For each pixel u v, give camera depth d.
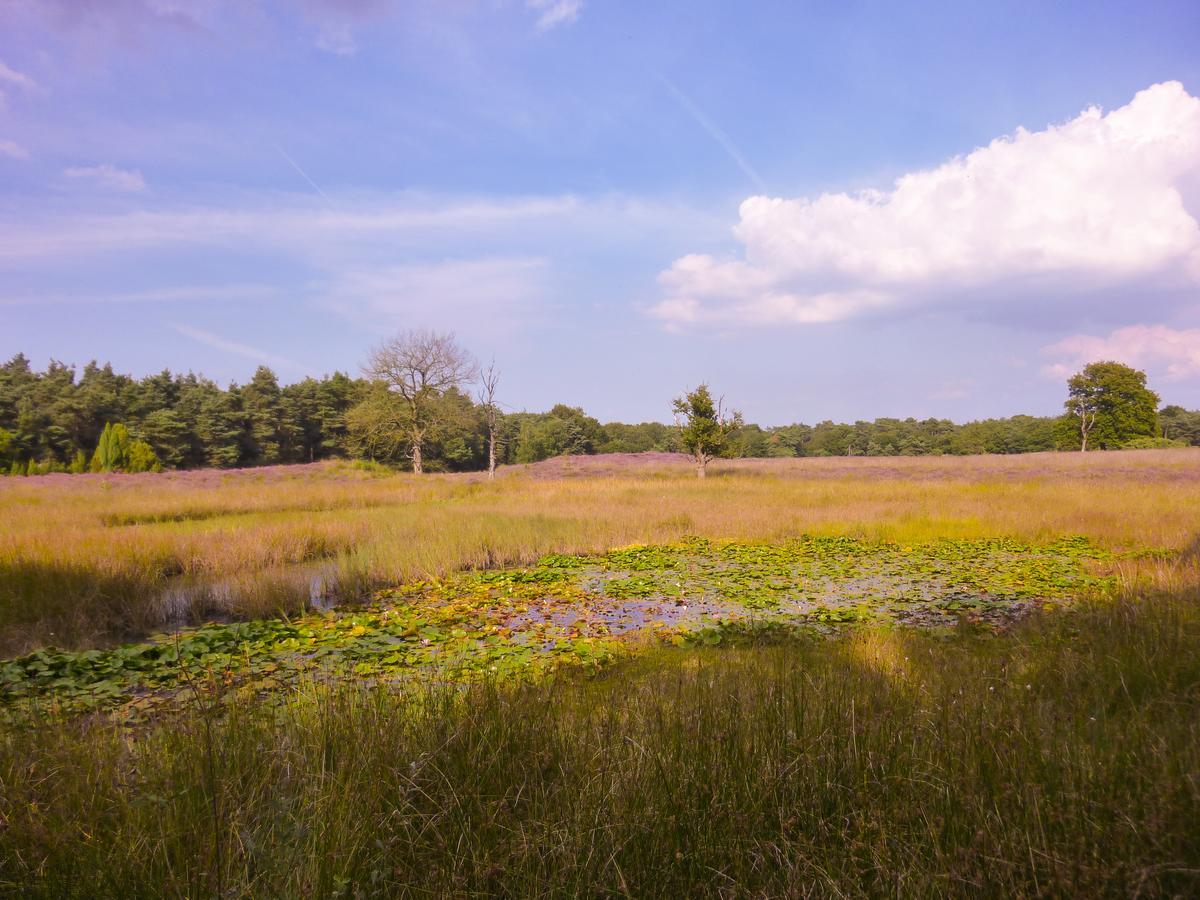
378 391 48.72
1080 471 32.53
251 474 39.50
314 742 3.10
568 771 2.94
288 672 6.30
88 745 3.29
